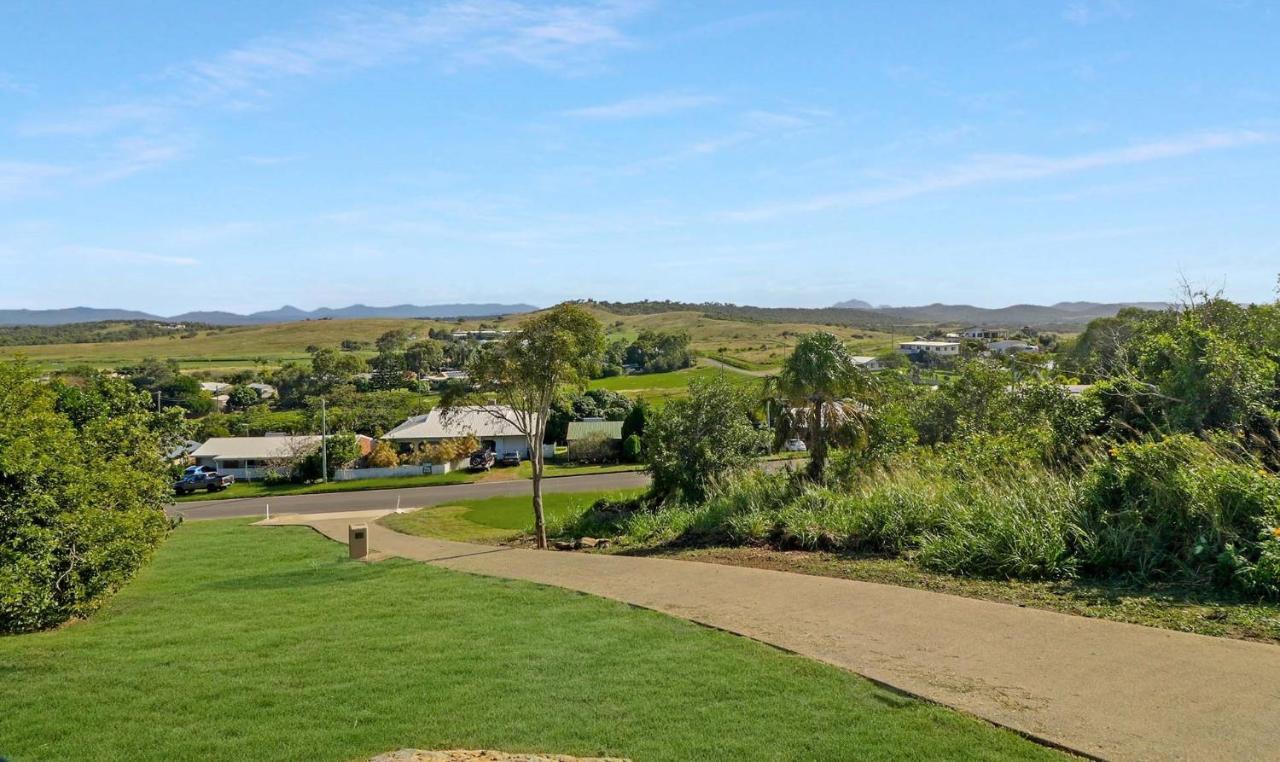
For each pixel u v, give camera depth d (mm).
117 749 5598
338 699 6480
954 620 7957
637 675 6805
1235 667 6086
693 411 21641
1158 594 8156
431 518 29375
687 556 13641
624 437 53312
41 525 9953
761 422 22125
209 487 46781
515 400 20234
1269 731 5012
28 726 6086
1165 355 13125
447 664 7363
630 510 22297
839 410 17656
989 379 21062
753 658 7164
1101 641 6945
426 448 53469
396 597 11219
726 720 5699
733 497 17859
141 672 7492
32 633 9648
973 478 13156
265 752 5457
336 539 22547
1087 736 5125
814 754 5062
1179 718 5285
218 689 6867
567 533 21469
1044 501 10516
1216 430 11000
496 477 46875
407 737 5621
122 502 12336
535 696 6363
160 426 17625
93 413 16828
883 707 5820
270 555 18609
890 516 12102
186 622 10094
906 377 25688
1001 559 9719
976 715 5582
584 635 8289
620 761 5066
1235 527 8469
